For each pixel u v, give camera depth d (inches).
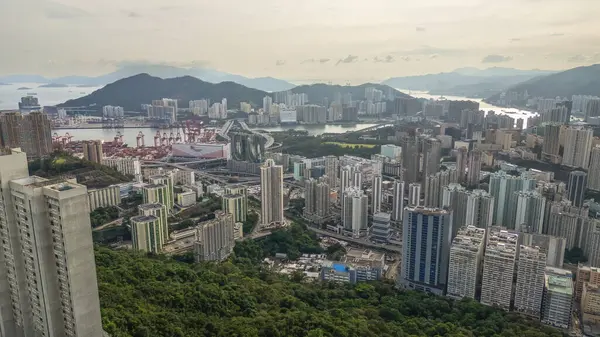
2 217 5265.8
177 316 7121.1
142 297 7652.6
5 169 5113.2
